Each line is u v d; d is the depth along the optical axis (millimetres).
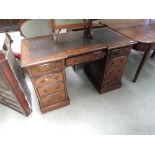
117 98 1902
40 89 1447
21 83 1630
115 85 1991
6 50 1336
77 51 1355
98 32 1781
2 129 1533
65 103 1755
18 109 1632
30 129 1532
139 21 2264
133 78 2246
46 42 1539
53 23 1454
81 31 1762
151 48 1756
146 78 2262
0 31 2188
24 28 1799
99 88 1942
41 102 1588
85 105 1806
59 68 1363
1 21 2174
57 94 1607
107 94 1967
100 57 1529
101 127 1548
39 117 1657
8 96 1505
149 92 1998
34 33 1894
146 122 1599
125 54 1636
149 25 2119
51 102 1657
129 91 2010
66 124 1580
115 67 1720
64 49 1394
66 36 1660
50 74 1367
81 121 1612
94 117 1657
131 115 1677
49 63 1268
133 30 1934
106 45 1463
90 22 1567
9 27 2260
